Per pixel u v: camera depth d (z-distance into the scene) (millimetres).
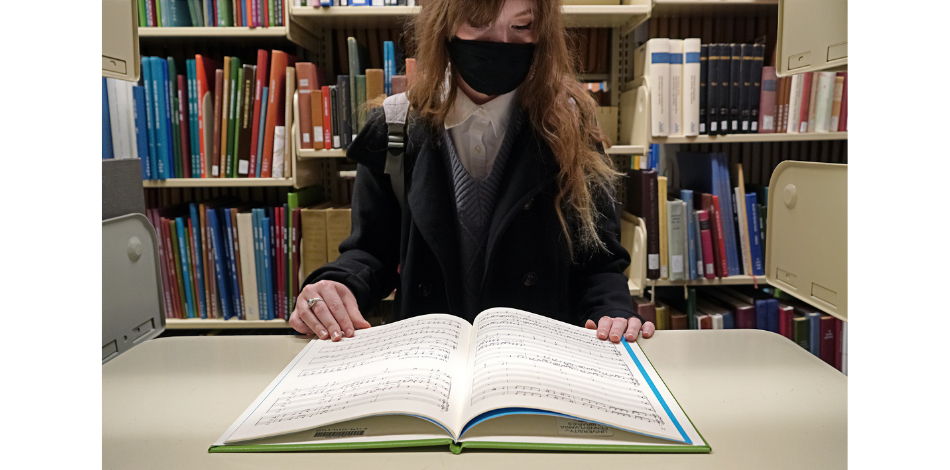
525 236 1036
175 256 1996
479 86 955
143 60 1885
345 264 997
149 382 695
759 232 2061
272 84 1901
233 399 643
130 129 1897
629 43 2156
